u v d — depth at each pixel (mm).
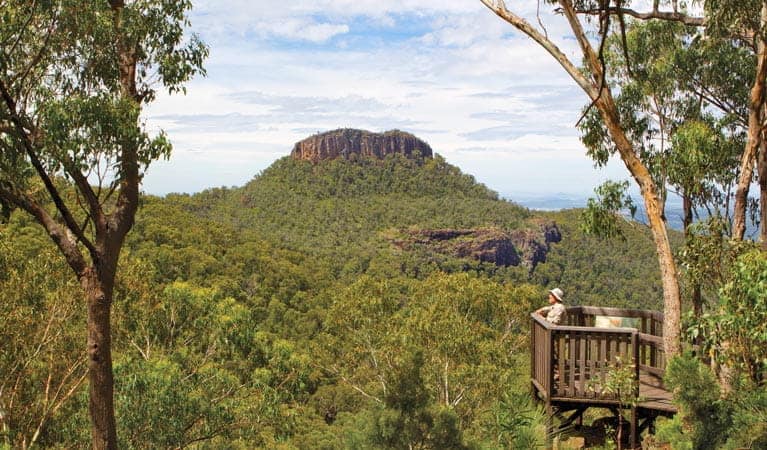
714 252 7508
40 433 14195
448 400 17297
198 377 15344
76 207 11047
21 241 24922
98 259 8312
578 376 8477
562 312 9070
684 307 10297
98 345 8406
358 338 20484
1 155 7379
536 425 5520
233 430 15195
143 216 65312
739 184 9539
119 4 8430
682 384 4664
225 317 16781
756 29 9016
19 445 13508
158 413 13445
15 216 33594
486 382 17031
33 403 13992
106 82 8234
